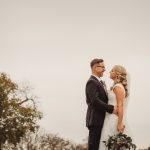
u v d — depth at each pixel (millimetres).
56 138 85500
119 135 9258
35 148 78250
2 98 51688
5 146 54438
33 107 54875
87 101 9734
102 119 9609
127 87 9867
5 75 53562
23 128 52750
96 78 9758
